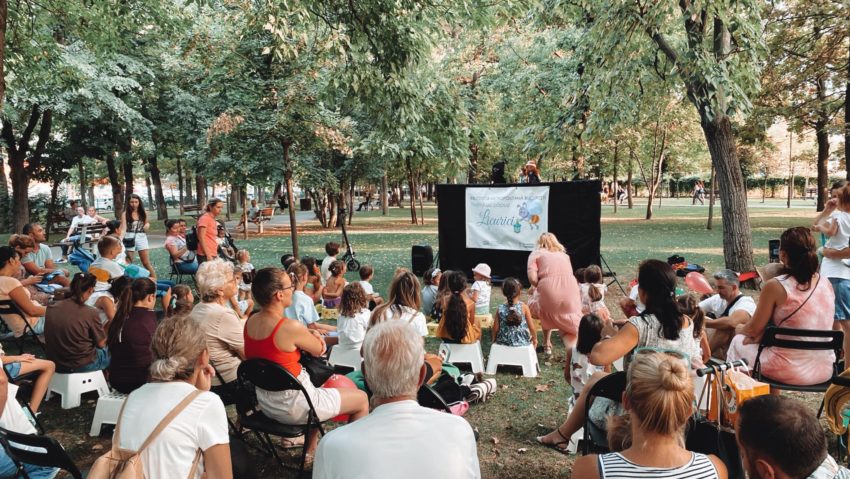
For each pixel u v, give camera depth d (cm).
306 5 779
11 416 366
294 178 2139
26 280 781
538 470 420
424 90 928
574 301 658
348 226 2930
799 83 2123
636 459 220
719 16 913
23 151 2348
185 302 515
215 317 439
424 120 950
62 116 2342
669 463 217
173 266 1095
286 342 378
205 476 255
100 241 805
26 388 529
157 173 3556
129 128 2547
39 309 641
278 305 385
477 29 1070
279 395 380
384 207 3959
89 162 4709
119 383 471
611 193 5919
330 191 2584
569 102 1327
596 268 732
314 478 219
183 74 1562
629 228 2500
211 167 2169
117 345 468
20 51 1149
